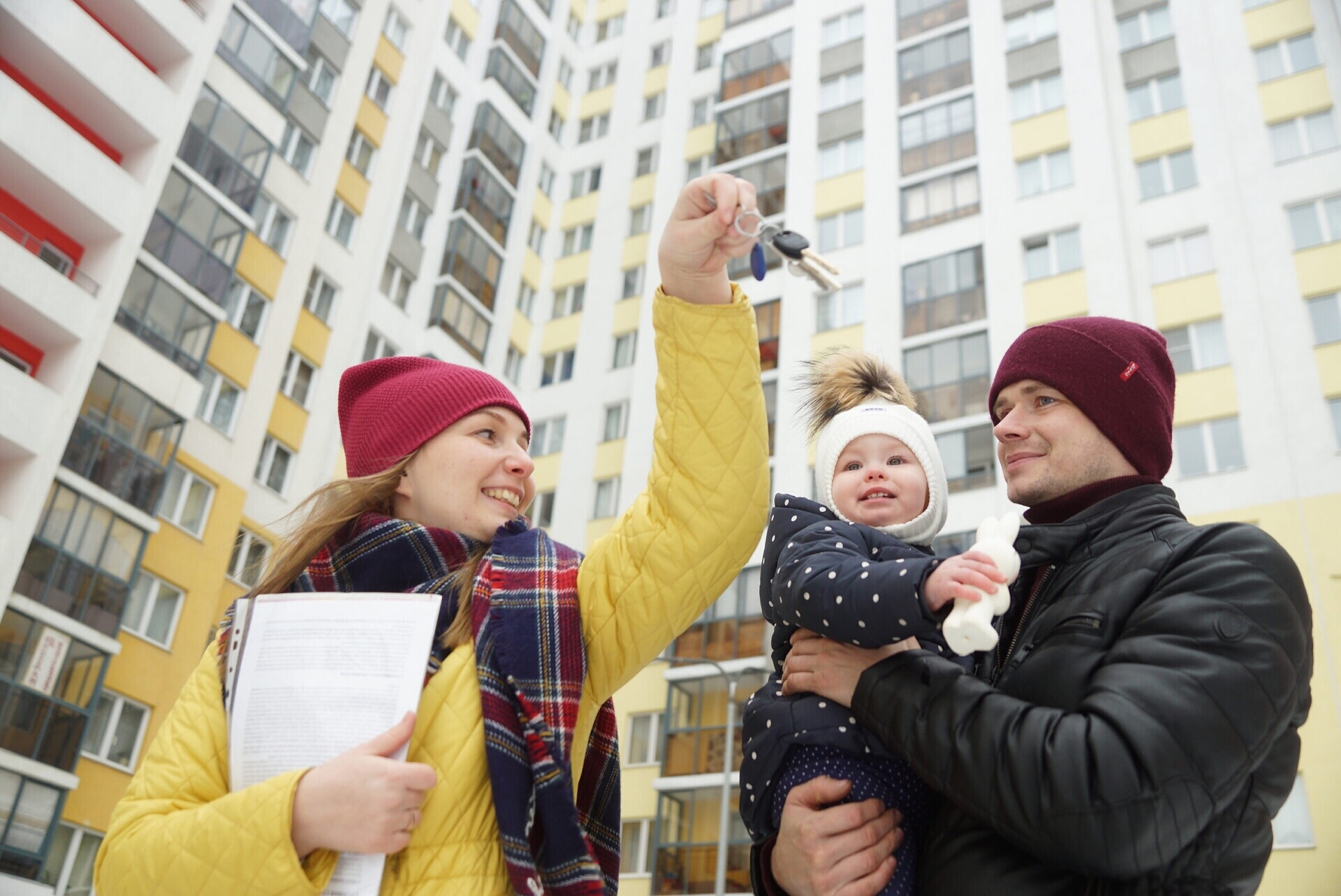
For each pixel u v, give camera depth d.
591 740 2.56
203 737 2.24
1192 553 2.10
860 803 2.17
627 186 31.28
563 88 33.81
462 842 2.11
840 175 26.59
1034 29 25.69
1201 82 22.94
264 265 23.05
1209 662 1.90
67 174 18.67
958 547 20.77
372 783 1.96
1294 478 18.56
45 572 17.12
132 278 19.62
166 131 20.59
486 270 28.97
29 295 17.75
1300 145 21.41
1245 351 19.98
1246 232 21.05
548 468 27.58
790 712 2.33
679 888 21.33
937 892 2.07
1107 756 1.80
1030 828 1.85
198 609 19.72
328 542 2.56
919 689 2.07
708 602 2.44
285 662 2.18
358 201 26.23
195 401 20.11
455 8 31.06
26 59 19.11
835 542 2.37
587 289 30.02
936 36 27.05
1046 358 2.53
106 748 17.78
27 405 17.34
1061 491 2.49
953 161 25.14
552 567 2.45
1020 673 2.14
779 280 25.89
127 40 21.20
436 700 2.21
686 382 2.40
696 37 32.41
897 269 24.53
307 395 23.59
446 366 2.86
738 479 2.38
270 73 23.47
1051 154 23.84
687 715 22.83
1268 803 2.01
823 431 2.99
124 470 18.66
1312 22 22.28
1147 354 2.52
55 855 16.75
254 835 1.95
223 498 20.80
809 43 29.22
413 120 28.38
